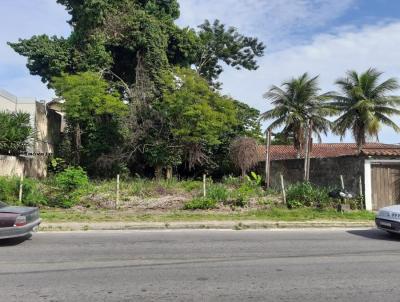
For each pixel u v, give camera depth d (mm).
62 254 9242
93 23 31750
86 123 30641
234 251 9664
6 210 10539
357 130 39219
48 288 6625
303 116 37844
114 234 12125
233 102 32375
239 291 6480
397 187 18875
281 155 38969
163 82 30375
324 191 18281
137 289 6570
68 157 30672
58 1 34219
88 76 27781
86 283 6918
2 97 27688
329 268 8070
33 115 28531
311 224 14133
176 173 33500
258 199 18031
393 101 38562
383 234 12680
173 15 36750
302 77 37875
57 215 14938
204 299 6070
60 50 32031
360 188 18812
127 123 30234
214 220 14336
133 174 31734
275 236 11992
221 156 34125
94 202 17312
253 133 38125
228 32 41031
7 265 8203
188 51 35000
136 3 34625
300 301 6008
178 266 8141
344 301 6016
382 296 6266
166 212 16203
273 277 7355
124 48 32656
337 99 39906
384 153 18719
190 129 28719
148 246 10211
